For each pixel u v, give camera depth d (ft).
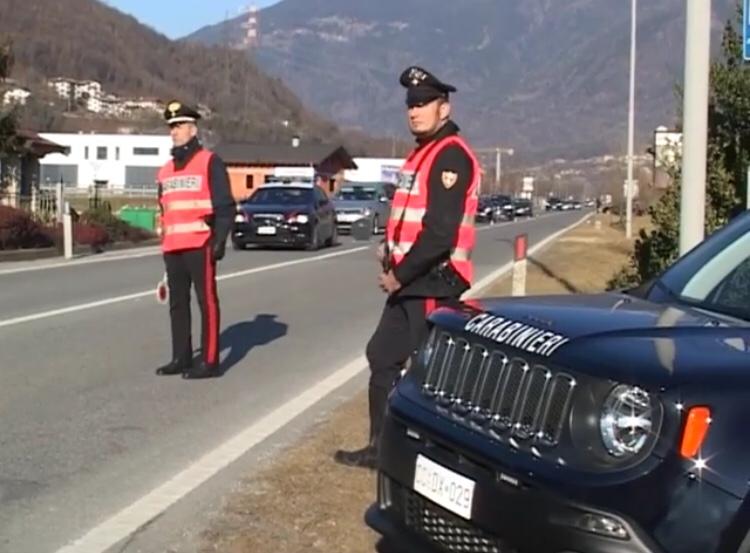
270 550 18.35
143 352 37.50
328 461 23.57
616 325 13.98
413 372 16.10
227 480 22.44
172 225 32.96
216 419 27.99
